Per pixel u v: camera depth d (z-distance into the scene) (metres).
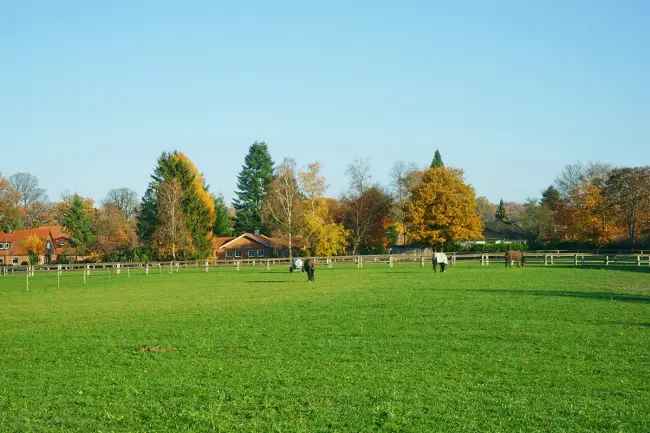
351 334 23.67
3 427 13.27
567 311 28.92
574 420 12.78
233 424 13.06
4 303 40.97
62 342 23.81
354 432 12.41
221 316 30.33
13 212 129.88
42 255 126.94
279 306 34.12
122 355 20.83
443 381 16.14
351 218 116.81
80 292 49.38
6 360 20.52
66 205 135.62
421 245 113.94
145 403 14.81
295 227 102.88
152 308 35.09
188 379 17.09
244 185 139.75
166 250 104.19
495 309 30.06
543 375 16.58
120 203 154.12
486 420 12.89
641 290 39.72
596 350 19.64
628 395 14.55
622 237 100.50
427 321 26.47
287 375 17.22
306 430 12.57
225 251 122.56
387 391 15.26
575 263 75.06
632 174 97.62
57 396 15.68
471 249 106.94
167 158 111.56
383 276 59.50
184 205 107.38
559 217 102.25
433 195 99.56
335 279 56.72
